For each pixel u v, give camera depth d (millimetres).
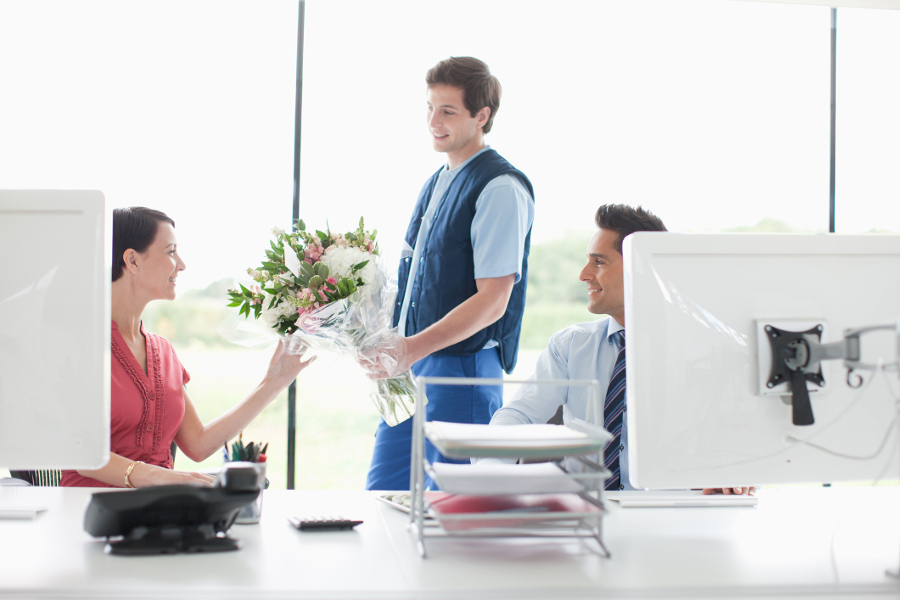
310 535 992
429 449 1942
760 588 782
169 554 881
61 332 911
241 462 982
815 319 986
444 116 2016
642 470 950
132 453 1671
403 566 840
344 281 1368
